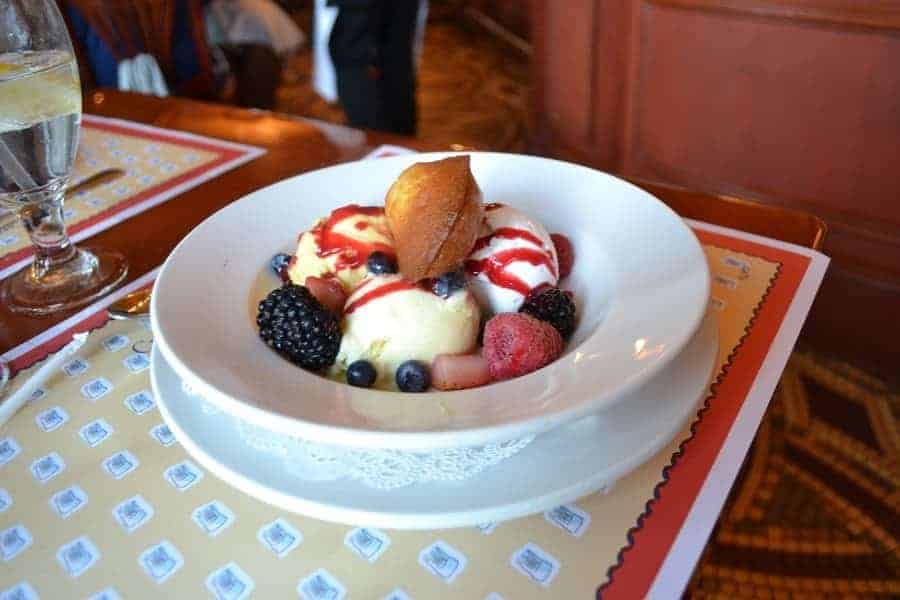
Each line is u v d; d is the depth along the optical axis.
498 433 0.40
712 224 0.78
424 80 3.42
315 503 0.42
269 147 1.04
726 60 1.50
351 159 0.99
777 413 1.44
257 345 0.54
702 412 0.51
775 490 1.27
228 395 0.44
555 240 0.66
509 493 0.42
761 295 0.65
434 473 0.44
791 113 1.44
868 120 1.33
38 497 0.49
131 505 0.48
